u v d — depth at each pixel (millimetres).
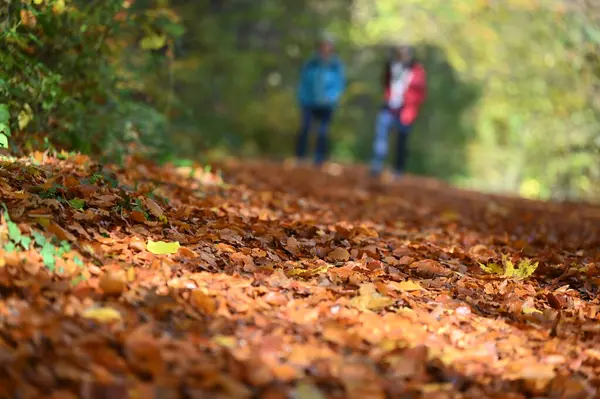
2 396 3422
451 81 36438
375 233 7867
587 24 15625
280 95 28297
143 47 9156
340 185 14148
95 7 8797
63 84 8531
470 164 35656
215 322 4547
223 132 25750
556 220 11242
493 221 10500
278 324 4715
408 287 5785
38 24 8023
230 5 27875
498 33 23672
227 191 9648
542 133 21203
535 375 4461
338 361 4223
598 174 17375
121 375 3762
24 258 4828
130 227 6031
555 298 5965
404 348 4508
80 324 4184
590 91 17219
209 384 3736
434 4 26219
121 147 9281
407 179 18656
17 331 3971
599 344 5141
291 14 29500
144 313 4500
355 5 32594
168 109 11023
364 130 35938
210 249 5973
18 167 6629
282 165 18000
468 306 5602
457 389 4254
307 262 6180
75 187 6379
